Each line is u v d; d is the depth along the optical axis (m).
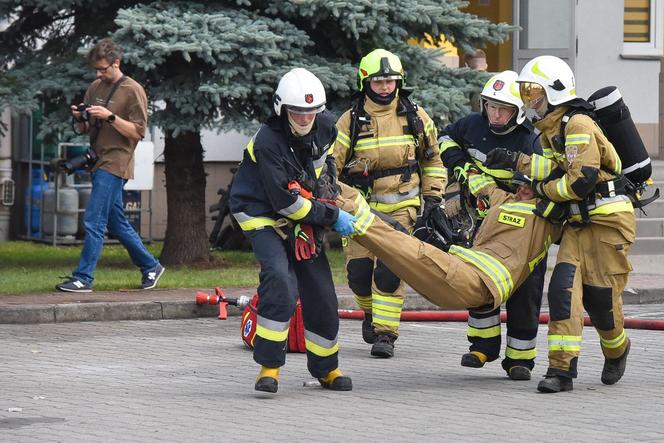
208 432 12.07
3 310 19.38
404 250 13.95
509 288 14.36
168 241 25.89
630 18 35.34
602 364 16.14
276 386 13.91
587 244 14.27
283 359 13.89
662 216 30.47
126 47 22.69
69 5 24.11
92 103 21.47
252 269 25.22
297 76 13.50
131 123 21.19
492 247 14.48
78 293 21.19
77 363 16.06
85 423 12.48
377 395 14.04
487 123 15.34
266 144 13.55
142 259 21.89
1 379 14.91
